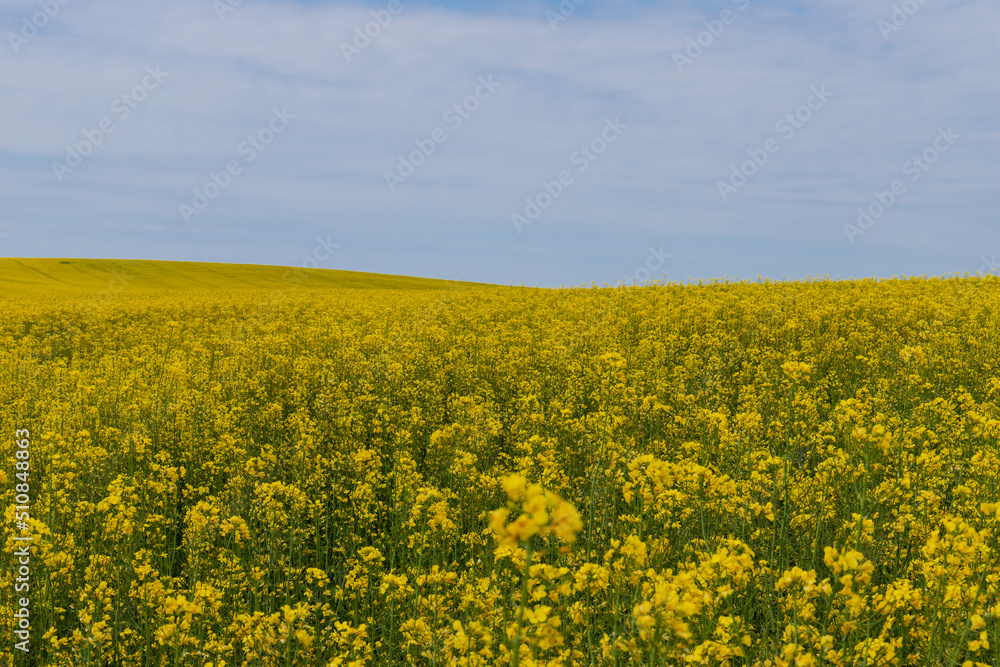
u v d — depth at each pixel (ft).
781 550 17.31
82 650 15.56
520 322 69.46
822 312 60.08
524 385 38.83
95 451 26.08
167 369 42.98
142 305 102.37
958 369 38.93
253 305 99.14
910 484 18.43
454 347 51.80
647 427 30.17
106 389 39.04
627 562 13.64
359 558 20.52
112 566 18.45
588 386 38.45
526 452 24.52
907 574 16.03
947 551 13.16
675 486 17.93
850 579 11.21
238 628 15.24
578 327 60.03
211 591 16.05
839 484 18.25
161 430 33.35
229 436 29.48
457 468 22.22
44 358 61.00
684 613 10.51
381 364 45.34
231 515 22.22
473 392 39.50
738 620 12.10
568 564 16.42
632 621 12.88
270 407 34.68
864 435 15.85
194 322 80.07
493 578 16.08
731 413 33.24
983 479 19.36
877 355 43.88
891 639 12.80
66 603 18.34
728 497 17.29
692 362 42.50
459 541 20.40
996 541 13.74
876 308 63.21
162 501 23.24
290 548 19.86
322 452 29.86
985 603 12.52
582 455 25.84
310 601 19.17
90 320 83.66
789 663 11.19
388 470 28.71
